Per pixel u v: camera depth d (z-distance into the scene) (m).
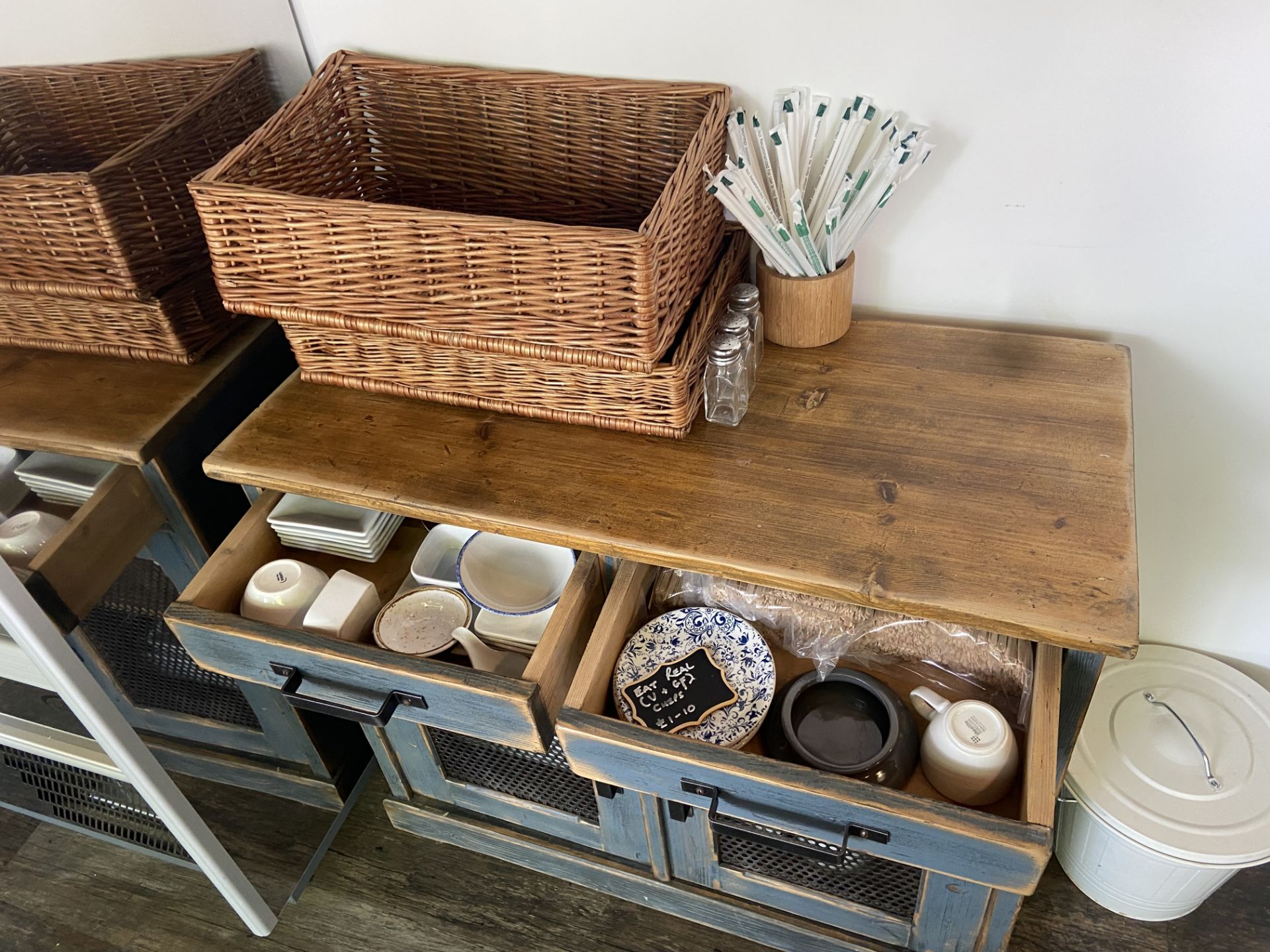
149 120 1.26
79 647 1.15
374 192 1.25
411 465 1.03
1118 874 1.23
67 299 1.14
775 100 1.01
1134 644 0.78
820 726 1.02
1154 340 1.09
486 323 0.95
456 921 1.40
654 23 1.04
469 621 1.11
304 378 1.15
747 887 1.20
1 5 1.12
